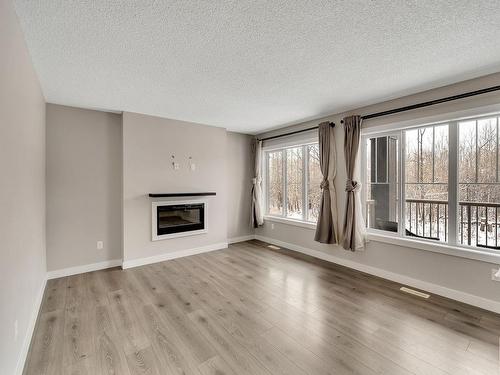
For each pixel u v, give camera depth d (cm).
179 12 169
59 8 164
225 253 473
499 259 251
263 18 175
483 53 221
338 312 258
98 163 390
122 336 219
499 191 272
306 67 249
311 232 455
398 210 341
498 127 269
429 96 303
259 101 348
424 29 188
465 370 179
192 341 212
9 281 157
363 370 179
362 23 181
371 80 278
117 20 177
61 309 266
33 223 248
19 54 183
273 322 240
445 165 309
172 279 348
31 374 176
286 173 529
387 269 344
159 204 426
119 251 409
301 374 175
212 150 493
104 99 340
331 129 409
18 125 184
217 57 229
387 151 356
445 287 290
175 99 341
